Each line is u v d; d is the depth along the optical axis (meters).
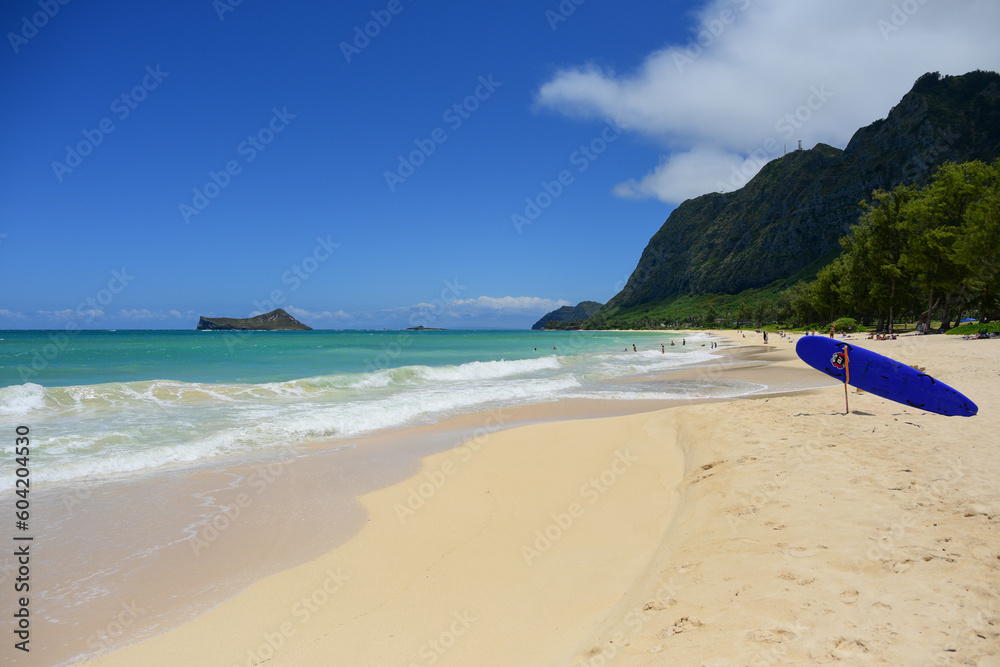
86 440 9.50
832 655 2.49
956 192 37.81
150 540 5.62
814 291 72.19
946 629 2.58
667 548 4.46
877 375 9.47
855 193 160.00
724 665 2.55
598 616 3.76
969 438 6.77
